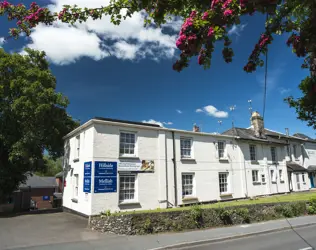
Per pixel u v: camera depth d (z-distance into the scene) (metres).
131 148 17.36
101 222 12.32
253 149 25.81
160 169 18.19
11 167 20.62
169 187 18.39
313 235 11.55
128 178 16.67
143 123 19.30
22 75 19.73
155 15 3.58
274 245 9.79
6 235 11.46
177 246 9.84
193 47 3.07
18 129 19.89
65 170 20.59
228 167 22.67
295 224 14.15
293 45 3.48
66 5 4.42
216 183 21.34
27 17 4.30
